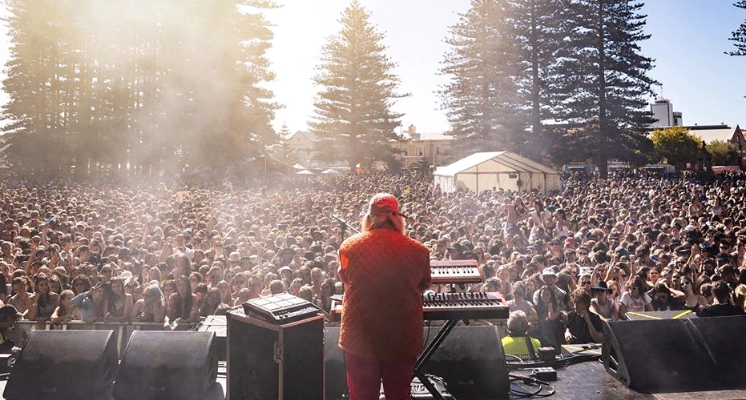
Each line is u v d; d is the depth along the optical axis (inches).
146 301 256.1
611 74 2020.2
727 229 500.7
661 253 355.3
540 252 422.3
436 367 162.9
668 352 167.6
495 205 792.9
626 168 2588.6
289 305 137.8
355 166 2532.0
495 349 165.6
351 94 2471.7
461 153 2329.0
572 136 2076.8
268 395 134.3
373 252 119.2
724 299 234.2
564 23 2044.8
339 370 163.0
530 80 2121.1
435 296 144.9
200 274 289.6
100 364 155.3
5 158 2047.2
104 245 422.6
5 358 177.8
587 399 158.1
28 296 275.6
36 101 2054.6
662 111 4259.4
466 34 2267.5
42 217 644.1
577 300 248.8
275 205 847.7
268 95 2057.1
